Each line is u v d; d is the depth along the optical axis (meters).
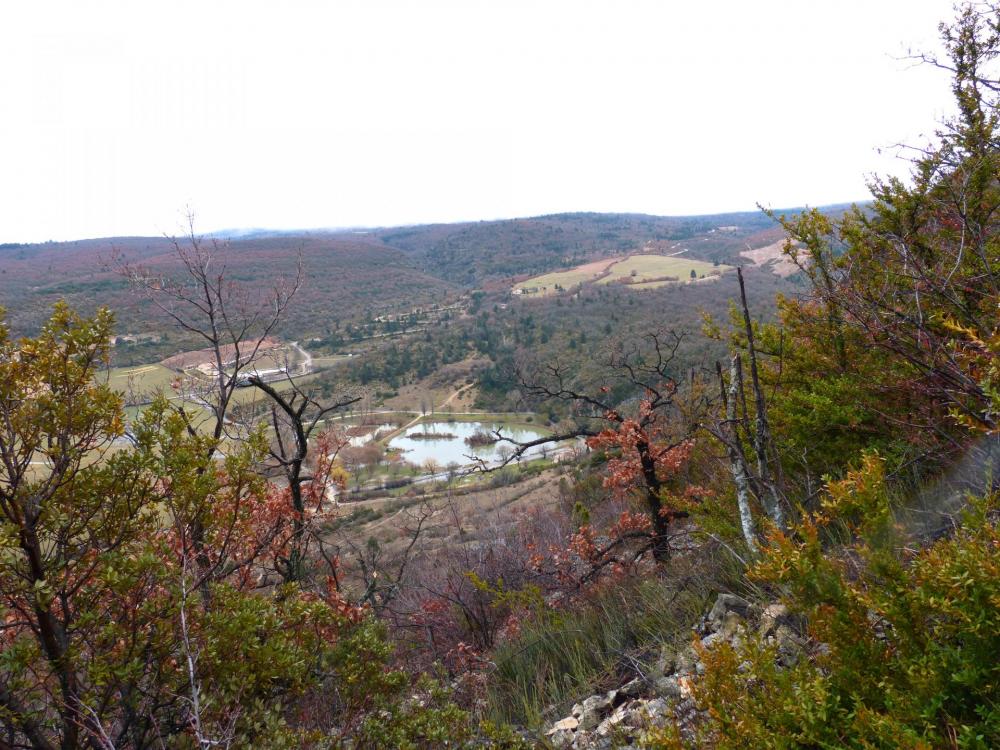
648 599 4.41
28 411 2.44
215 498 3.07
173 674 2.48
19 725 2.18
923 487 3.27
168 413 3.51
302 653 2.93
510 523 16.05
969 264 3.72
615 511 10.22
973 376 2.48
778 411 4.68
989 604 1.47
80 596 2.53
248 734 2.50
